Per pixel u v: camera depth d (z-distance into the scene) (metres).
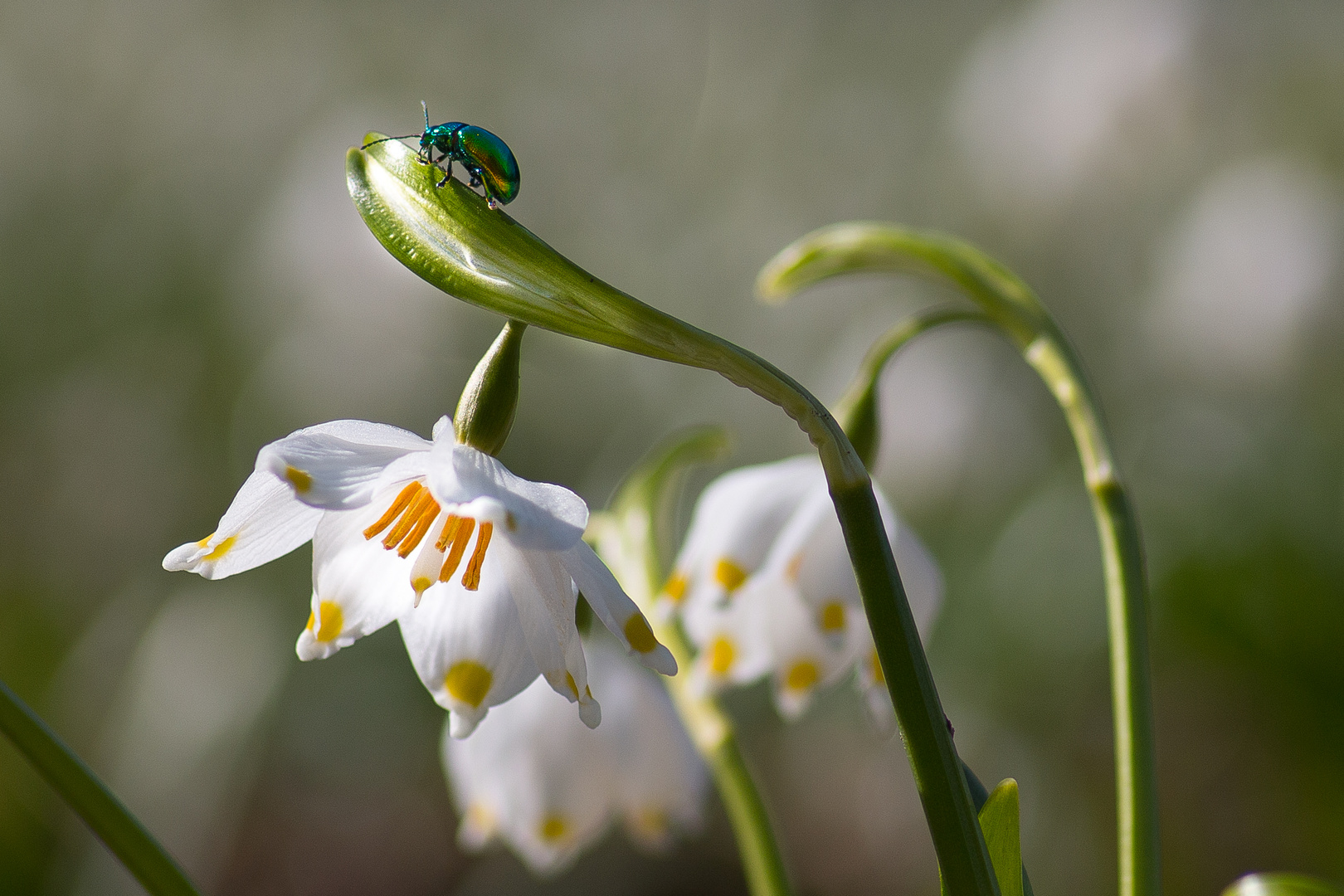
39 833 0.76
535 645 0.28
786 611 0.33
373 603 0.29
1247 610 0.82
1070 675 0.84
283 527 0.28
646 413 1.02
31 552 1.00
